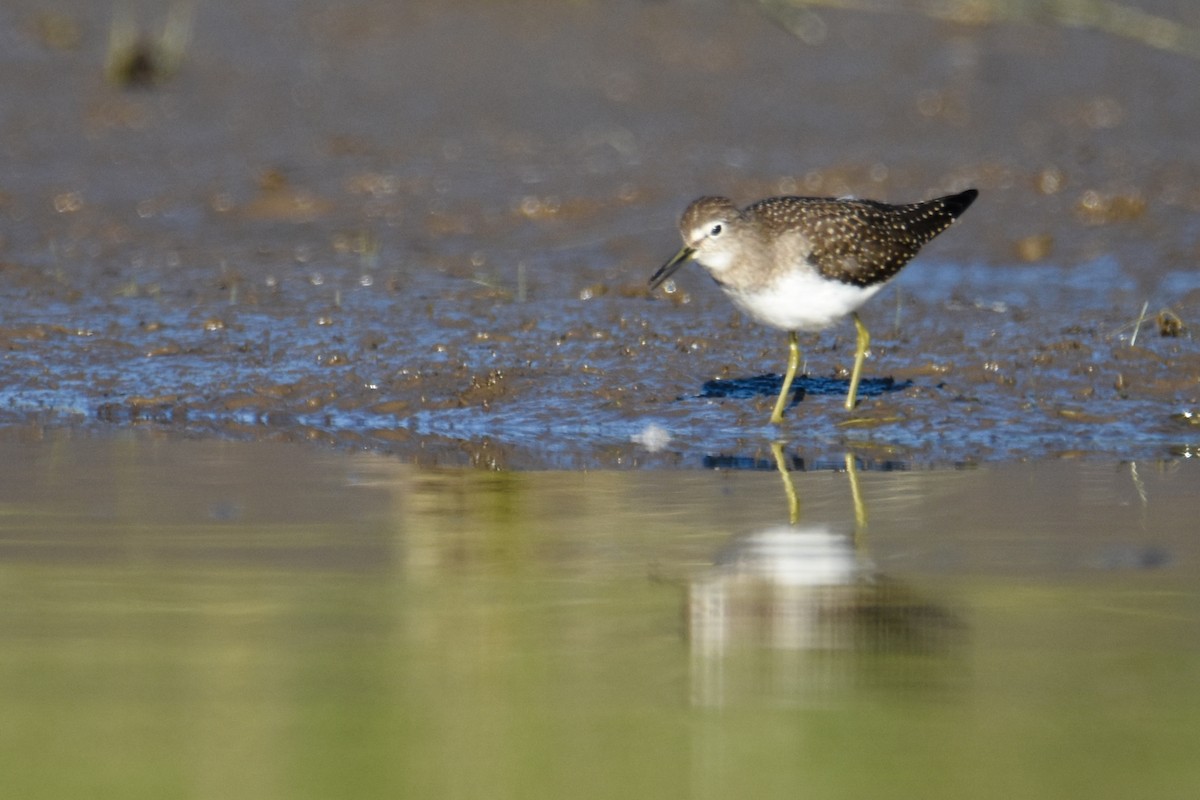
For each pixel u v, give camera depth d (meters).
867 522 11.20
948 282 17.25
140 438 13.59
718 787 7.30
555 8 25.52
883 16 25.66
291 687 8.47
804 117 22.78
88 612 9.48
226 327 15.76
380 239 18.62
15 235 18.41
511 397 14.27
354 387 14.49
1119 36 25.36
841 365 14.78
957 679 8.55
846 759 7.62
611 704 8.30
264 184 20.00
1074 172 20.70
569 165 21.06
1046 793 7.18
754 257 12.88
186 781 7.34
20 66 23.09
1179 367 14.45
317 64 23.86
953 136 22.12
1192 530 10.95
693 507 11.62
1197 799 7.15
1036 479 12.30
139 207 19.45
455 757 7.62
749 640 9.13
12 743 7.74
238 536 10.91
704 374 14.66
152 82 22.95
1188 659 8.80
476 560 10.46
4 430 13.73
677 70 24.11
